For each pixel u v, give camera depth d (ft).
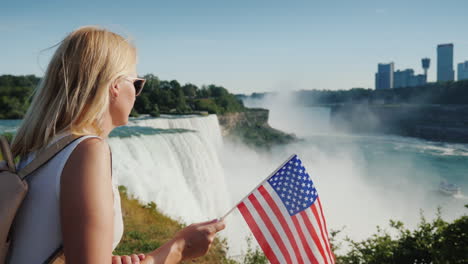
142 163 86.12
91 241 3.04
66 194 3.16
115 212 4.09
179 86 379.55
